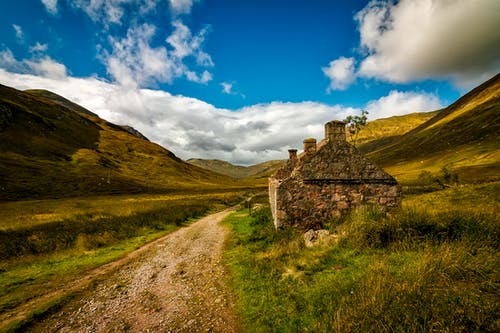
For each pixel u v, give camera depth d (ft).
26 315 23.91
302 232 43.86
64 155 365.81
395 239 28.45
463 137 388.37
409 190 122.01
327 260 27.76
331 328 16.21
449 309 15.15
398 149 537.24
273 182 64.95
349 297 18.83
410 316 15.07
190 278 32.78
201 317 22.75
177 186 382.83
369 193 46.42
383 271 20.79
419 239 27.27
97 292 29.58
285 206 45.65
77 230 63.10
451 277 18.84
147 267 38.50
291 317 19.58
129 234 62.13
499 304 15.15
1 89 458.50
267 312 21.24
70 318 23.88
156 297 27.76
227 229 66.28
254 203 132.36
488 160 255.50
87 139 479.00
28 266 38.96
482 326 13.87
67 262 40.91
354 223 33.27
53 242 50.98
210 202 166.71
